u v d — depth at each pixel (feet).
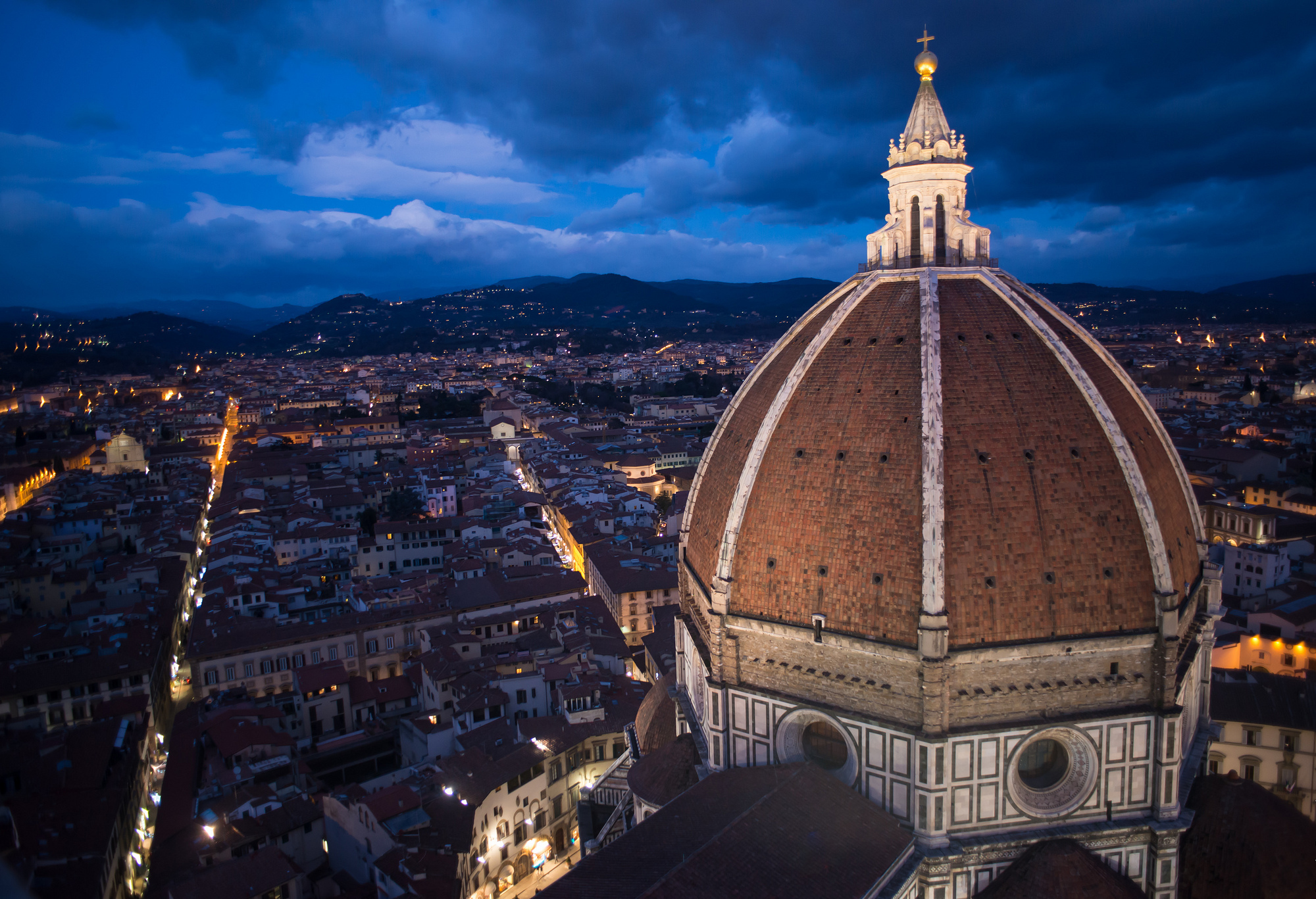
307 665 570.05
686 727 279.28
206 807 398.21
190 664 551.59
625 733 380.58
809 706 220.64
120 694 520.01
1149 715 208.33
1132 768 210.79
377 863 352.90
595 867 200.13
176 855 363.76
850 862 193.06
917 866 200.75
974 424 212.64
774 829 197.57
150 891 348.79
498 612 615.57
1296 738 372.38
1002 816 208.23
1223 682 398.21
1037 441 212.64
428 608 609.42
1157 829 208.95
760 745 232.94
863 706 214.07
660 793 263.08
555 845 417.08
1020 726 204.74
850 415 224.74
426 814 371.76
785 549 225.56
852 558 214.48
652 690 353.51
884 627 208.44
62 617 639.76
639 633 640.58
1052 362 224.12
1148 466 229.25
